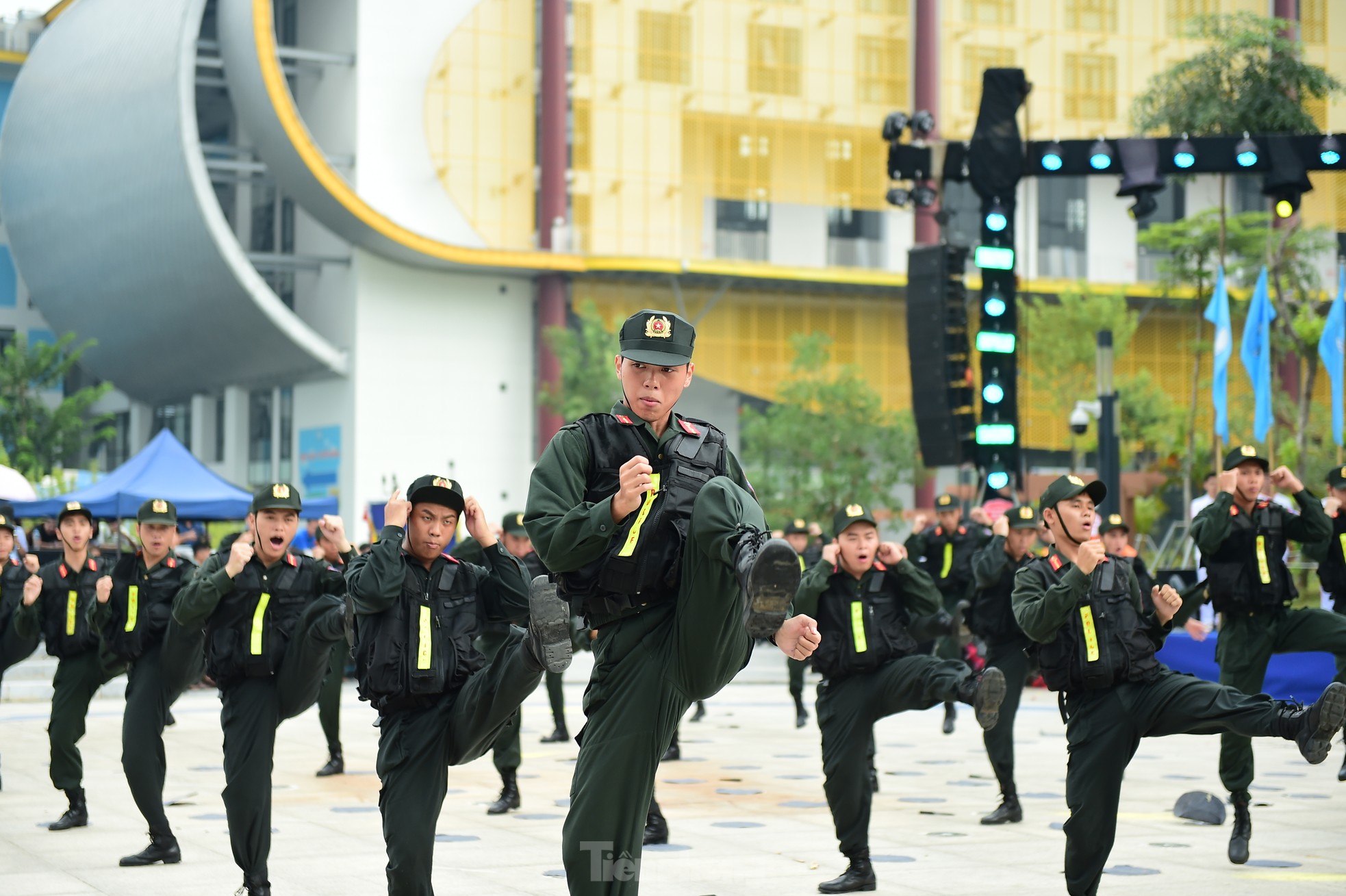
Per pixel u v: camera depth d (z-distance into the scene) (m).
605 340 93.81
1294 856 15.63
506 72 101.94
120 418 128.75
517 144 102.06
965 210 104.44
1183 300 104.44
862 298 108.94
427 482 10.80
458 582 10.92
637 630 8.61
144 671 15.05
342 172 99.44
